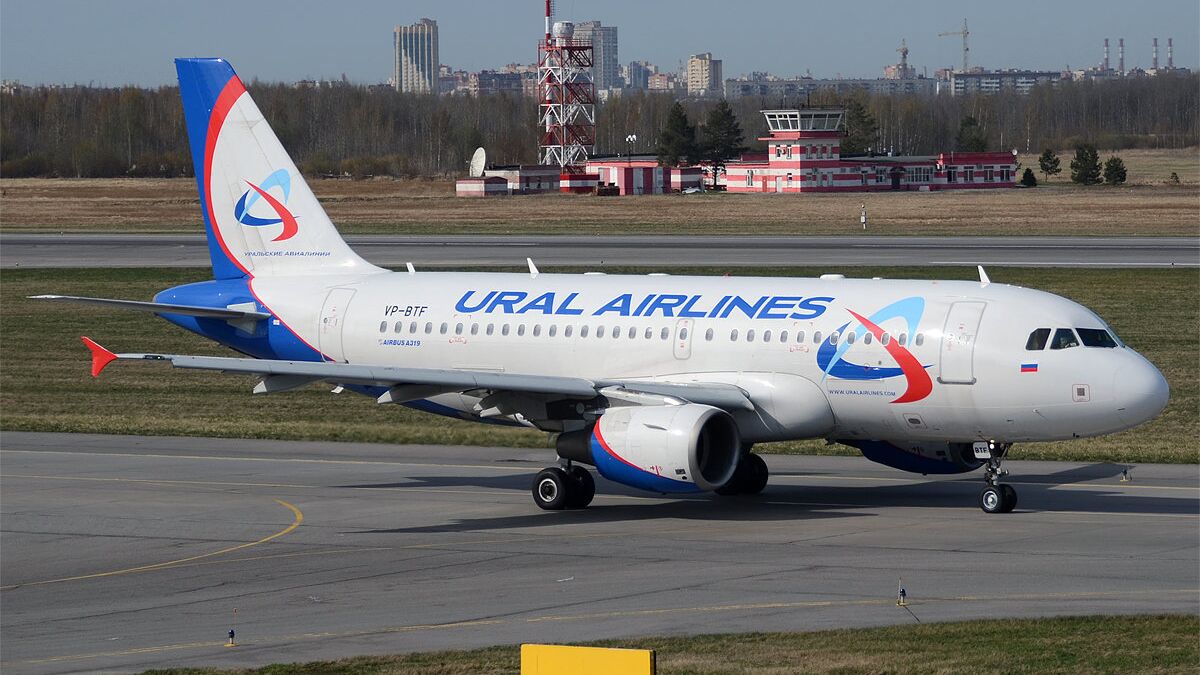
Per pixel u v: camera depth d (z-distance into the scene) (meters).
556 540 125.62
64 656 89.12
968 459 145.25
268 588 108.62
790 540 123.00
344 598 104.31
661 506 143.25
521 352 155.12
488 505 144.62
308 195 171.88
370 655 86.44
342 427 194.50
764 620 93.75
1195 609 95.06
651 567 112.75
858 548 118.69
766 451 176.25
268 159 172.50
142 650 90.19
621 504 145.12
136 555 122.38
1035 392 131.12
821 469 164.00
